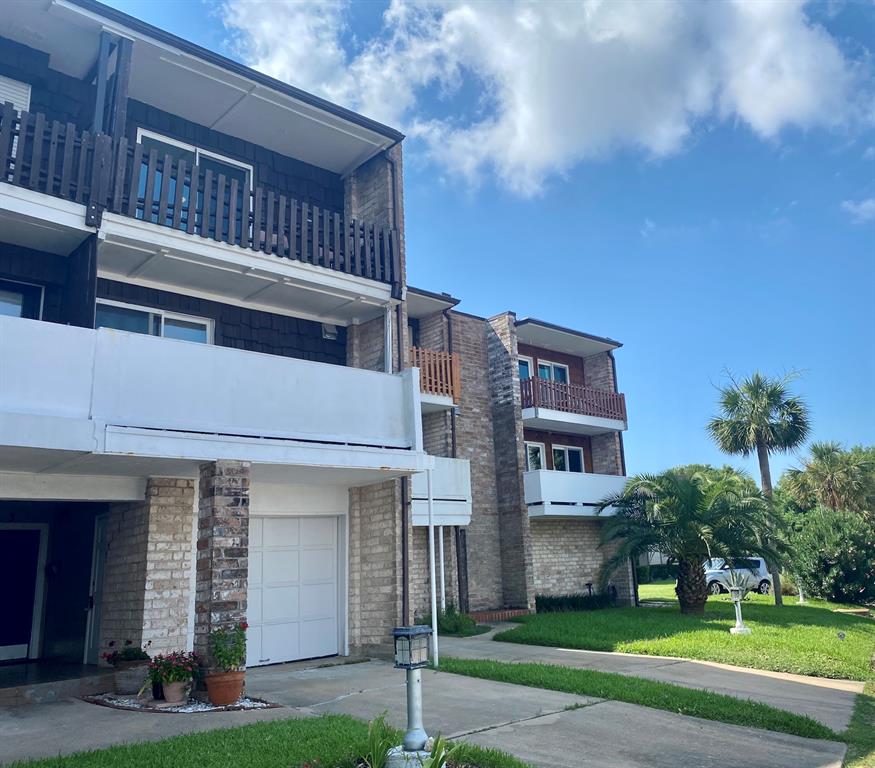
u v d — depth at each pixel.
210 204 10.24
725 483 18.50
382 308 12.59
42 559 11.96
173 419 8.53
